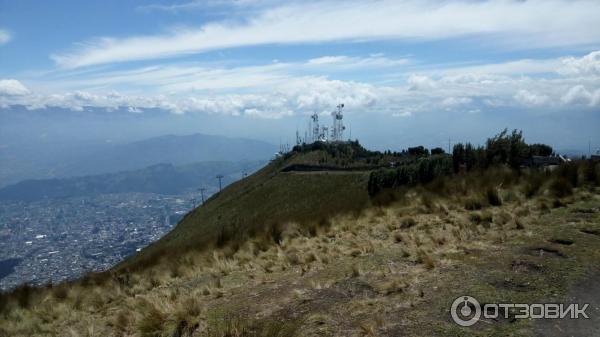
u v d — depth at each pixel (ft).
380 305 16.39
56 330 22.61
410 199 36.17
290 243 31.14
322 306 17.39
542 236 21.63
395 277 19.20
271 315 17.35
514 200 30.27
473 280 17.24
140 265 38.88
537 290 15.69
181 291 23.71
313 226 34.14
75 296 28.76
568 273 16.70
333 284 19.94
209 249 34.53
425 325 14.17
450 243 22.80
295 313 17.12
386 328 14.40
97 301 26.48
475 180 36.09
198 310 18.92
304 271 23.35
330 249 26.73
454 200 32.50
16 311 27.12
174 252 39.29
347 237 29.07
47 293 31.14
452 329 13.65
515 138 47.60
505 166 39.58
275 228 35.29
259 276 24.29
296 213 46.42
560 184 30.58
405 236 25.95
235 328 16.01
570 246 19.66
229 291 22.20
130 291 27.78
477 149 50.01
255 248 31.76
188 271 29.60
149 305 20.62
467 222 26.48
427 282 17.87
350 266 22.33
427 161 57.52
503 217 25.94
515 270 17.65
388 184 64.54
